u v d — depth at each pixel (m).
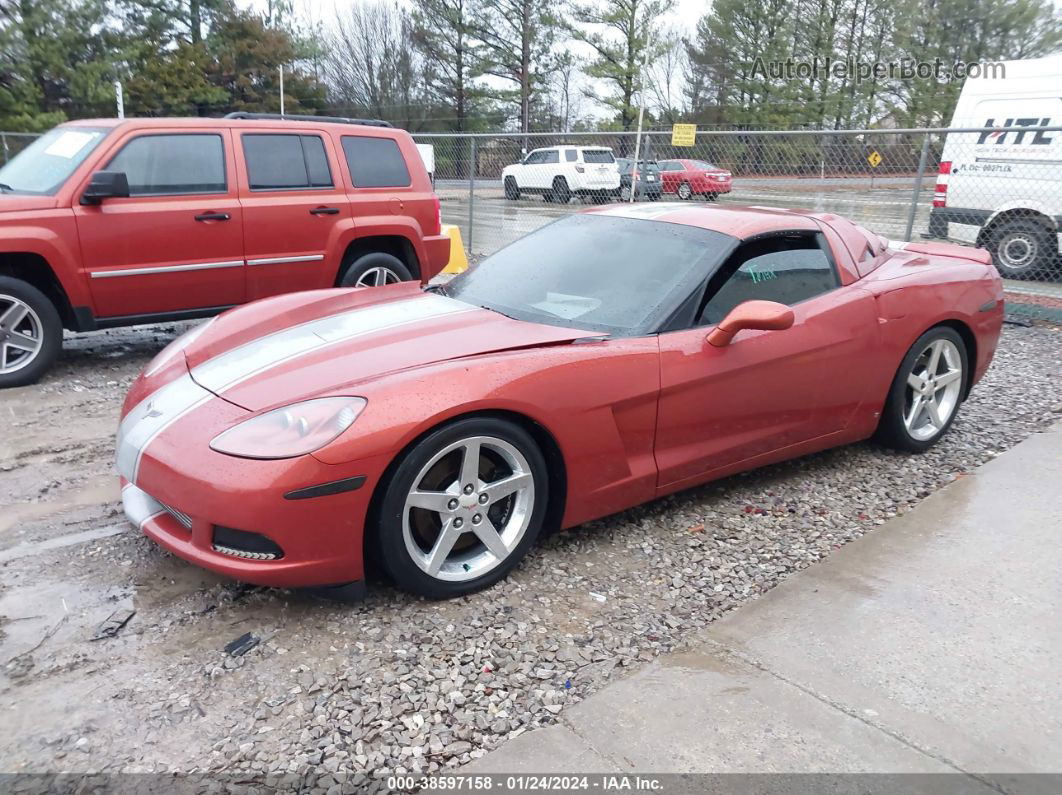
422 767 2.12
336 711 2.32
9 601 2.84
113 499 3.72
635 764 2.14
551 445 3.03
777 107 39.06
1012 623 2.83
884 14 36.06
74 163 5.47
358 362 2.92
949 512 3.72
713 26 38.91
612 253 3.80
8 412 4.90
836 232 4.11
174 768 2.10
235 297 6.14
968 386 4.62
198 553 2.65
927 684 2.49
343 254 6.65
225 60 34.19
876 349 3.96
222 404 2.82
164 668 2.50
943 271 4.38
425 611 2.84
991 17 33.81
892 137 10.91
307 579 2.62
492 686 2.45
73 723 2.25
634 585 3.07
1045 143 9.52
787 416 3.73
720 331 3.31
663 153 12.52
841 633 2.76
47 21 23.64
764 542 3.45
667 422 3.30
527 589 3.01
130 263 5.57
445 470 2.81
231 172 5.99
